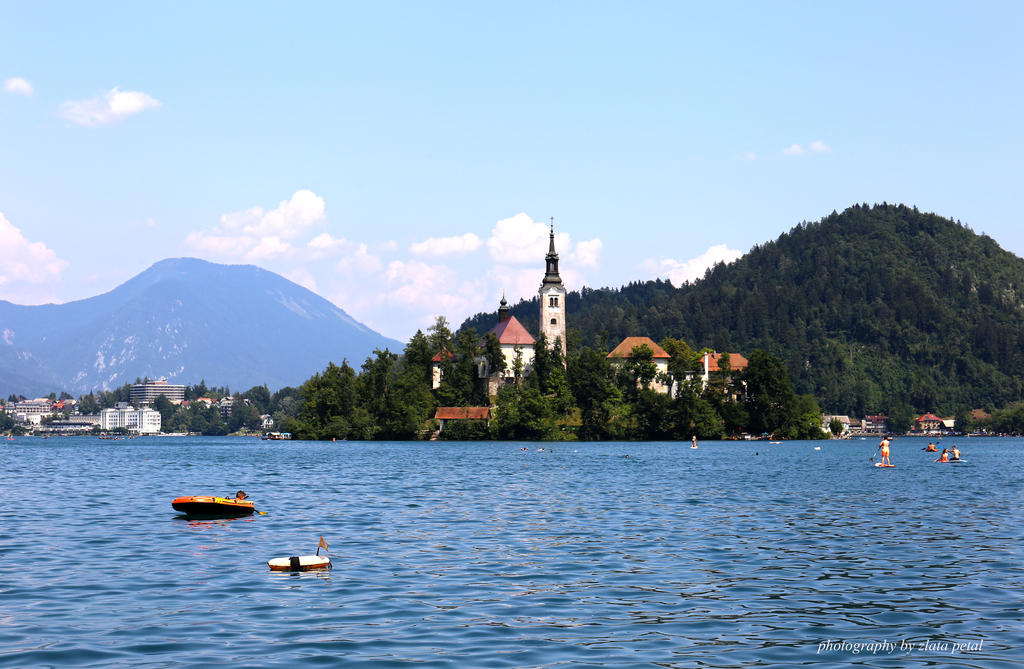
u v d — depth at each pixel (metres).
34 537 46.28
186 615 28.91
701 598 31.50
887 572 36.19
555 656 24.38
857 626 27.62
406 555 40.47
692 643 25.73
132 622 28.00
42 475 101.44
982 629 27.22
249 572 36.28
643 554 40.81
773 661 24.06
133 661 23.84
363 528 49.94
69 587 33.31
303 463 127.12
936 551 41.44
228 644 25.47
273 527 50.34
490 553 41.06
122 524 51.75
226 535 46.97
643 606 30.28
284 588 33.16
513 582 34.28
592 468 111.69
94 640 25.89
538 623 27.95
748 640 26.06
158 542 44.47
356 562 38.62
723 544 43.88
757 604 30.56
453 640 25.92
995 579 34.62
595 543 44.16
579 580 34.66
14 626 27.52
